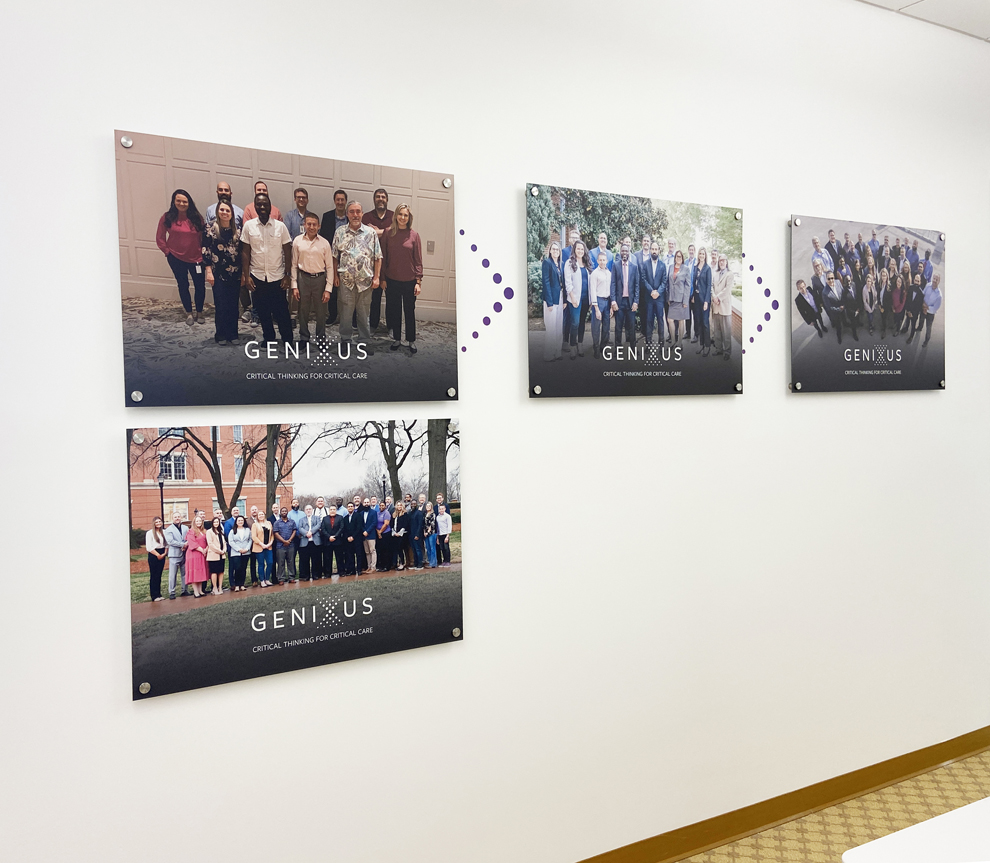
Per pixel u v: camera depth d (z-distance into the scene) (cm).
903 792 287
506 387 216
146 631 171
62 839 165
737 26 252
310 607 189
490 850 214
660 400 242
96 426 168
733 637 257
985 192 311
